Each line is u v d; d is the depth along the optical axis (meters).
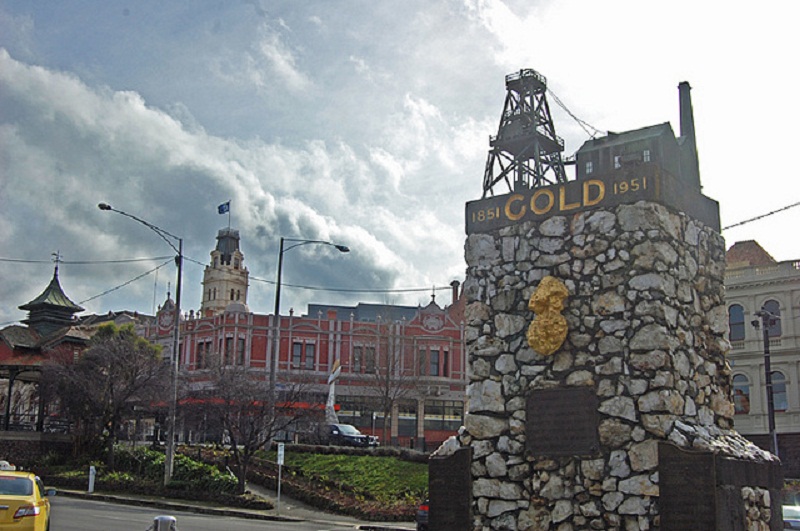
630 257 10.89
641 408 10.43
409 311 102.94
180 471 38.91
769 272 53.19
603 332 10.88
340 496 36.19
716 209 12.67
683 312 11.15
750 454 11.17
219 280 165.50
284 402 45.38
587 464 10.66
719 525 9.78
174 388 38.31
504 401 11.51
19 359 50.97
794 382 51.38
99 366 46.31
